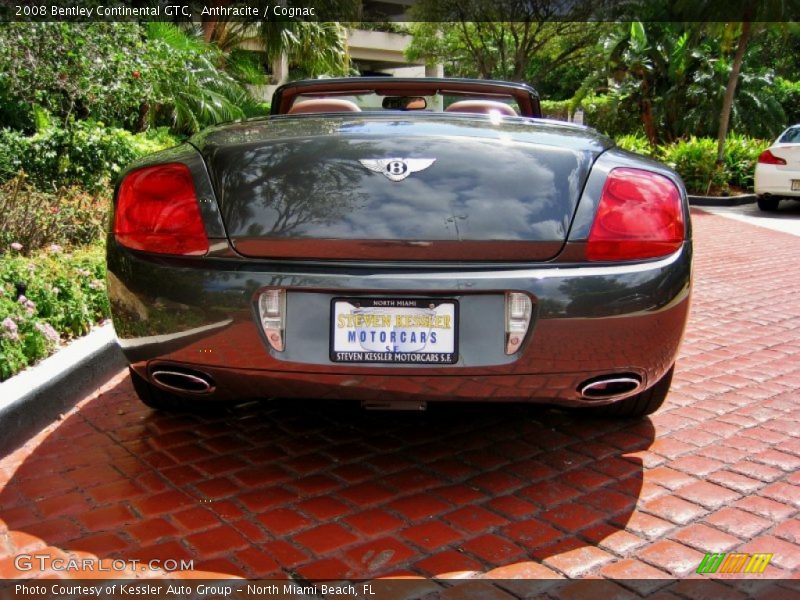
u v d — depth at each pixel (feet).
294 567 7.17
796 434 10.46
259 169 8.00
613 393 8.43
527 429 10.50
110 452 9.57
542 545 7.62
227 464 9.29
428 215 7.70
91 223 18.93
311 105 12.03
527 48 100.83
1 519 7.91
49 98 23.79
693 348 14.61
